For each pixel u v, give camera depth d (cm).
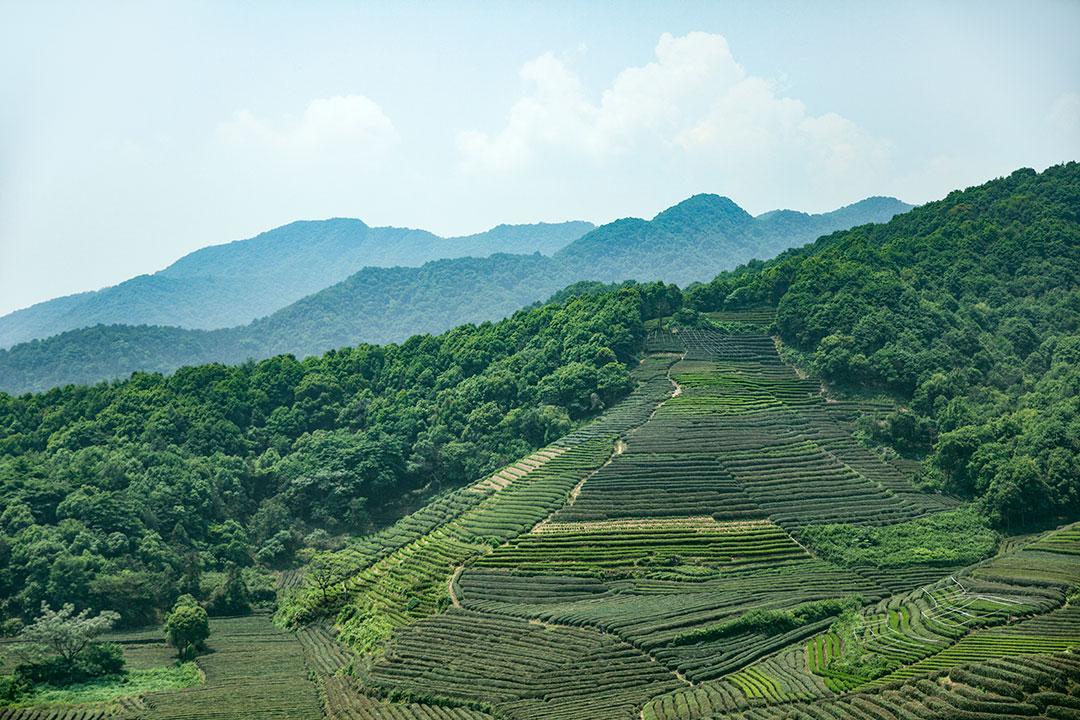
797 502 15500
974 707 8375
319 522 19075
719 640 11300
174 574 15388
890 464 17050
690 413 18600
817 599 12231
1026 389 18638
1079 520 14788
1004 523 14912
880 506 15425
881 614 11594
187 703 10900
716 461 16788
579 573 13738
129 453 18950
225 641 13888
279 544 17888
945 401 17988
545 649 11494
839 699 9062
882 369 19262
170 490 17575
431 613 13412
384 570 15700
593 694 10244
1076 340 19650
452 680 11069
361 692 11325
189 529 17362
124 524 15812
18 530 15038
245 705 10812
